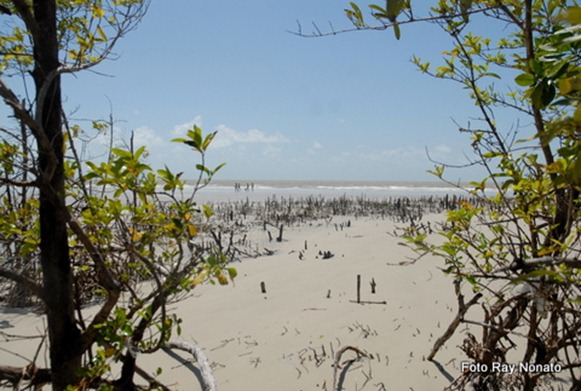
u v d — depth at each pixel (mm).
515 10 2029
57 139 2076
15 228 2250
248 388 3947
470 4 1509
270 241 12680
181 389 4004
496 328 3012
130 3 2152
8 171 2086
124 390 2338
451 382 3766
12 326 5852
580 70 1274
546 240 2232
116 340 1971
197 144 1787
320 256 9469
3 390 2711
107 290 2248
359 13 1672
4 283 6609
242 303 6406
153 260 2170
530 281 2117
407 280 6660
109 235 2029
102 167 1804
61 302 2176
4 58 2330
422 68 2730
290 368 4223
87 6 2219
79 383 2041
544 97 1345
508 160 2221
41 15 2070
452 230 2311
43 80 2076
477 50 2633
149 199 2062
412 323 5023
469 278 2221
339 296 6332
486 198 2455
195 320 5762
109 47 2088
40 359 4828
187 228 1939
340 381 3930
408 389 3721
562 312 2461
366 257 8555
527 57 1700
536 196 2062
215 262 2043
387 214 20016
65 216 1889
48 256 2146
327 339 4781
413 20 1570
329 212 20781
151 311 2131
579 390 2539
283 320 5523
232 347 4801
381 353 4344
